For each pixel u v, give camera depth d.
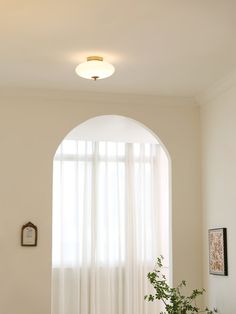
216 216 5.11
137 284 7.23
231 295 4.71
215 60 4.43
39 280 5.01
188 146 5.52
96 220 7.22
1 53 4.25
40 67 4.60
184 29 3.79
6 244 5.01
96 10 3.48
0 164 5.12
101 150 7.41
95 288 7.08
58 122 5.29
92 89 5.23
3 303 4.92
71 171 7.26
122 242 7.32
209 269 5.18
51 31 3.82
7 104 5.22
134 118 5.44
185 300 5.19
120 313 7.11
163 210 7.50
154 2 3.37
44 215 5.12
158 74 4.79
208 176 5.33
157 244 7.39
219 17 3.59
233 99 4.84
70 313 6.99
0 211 5.05
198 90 5.28
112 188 7.37
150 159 7.54
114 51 4.21
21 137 5.20
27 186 5.13
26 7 3.43
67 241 7.14
